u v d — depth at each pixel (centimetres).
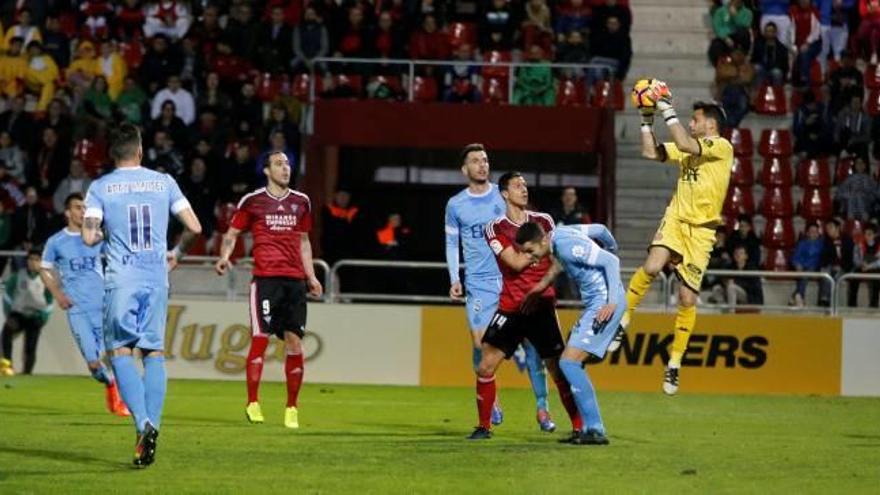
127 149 2566
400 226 5897
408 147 6153
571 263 2894
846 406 4444
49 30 6512
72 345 5109
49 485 2302
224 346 5081
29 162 5988
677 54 6562
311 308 5091
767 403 4519
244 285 5544
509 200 3027
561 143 6056
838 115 6184
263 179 5859
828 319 5053
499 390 4831
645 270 3259
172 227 5669
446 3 6512
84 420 3409
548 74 6172
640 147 6312
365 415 3766
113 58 6369
